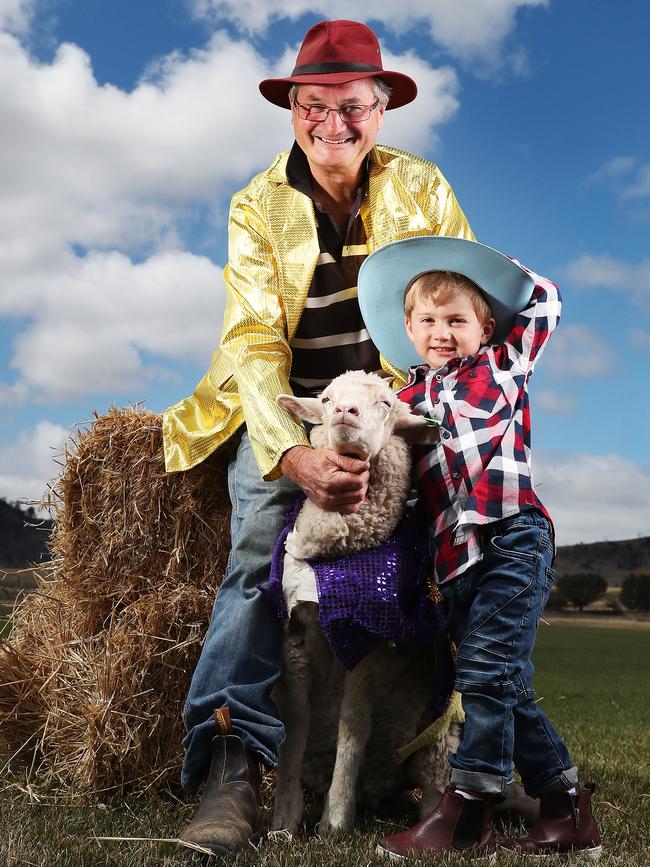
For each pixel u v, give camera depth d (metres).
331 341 3.61
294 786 2.98
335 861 2.45
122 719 3.54
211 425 3.64
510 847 2.67
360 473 2.84
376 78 3.48
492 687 2.66
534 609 2.75
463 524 2.76
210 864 2.43
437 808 2.65
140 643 3.63
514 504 2.76
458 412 2.88
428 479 2.94
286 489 3.21
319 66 3.38
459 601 2.83
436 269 3.13
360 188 3.57
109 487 3.99
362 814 3.23
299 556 2.97
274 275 3.52
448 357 3.10
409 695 3.03
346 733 2.93
